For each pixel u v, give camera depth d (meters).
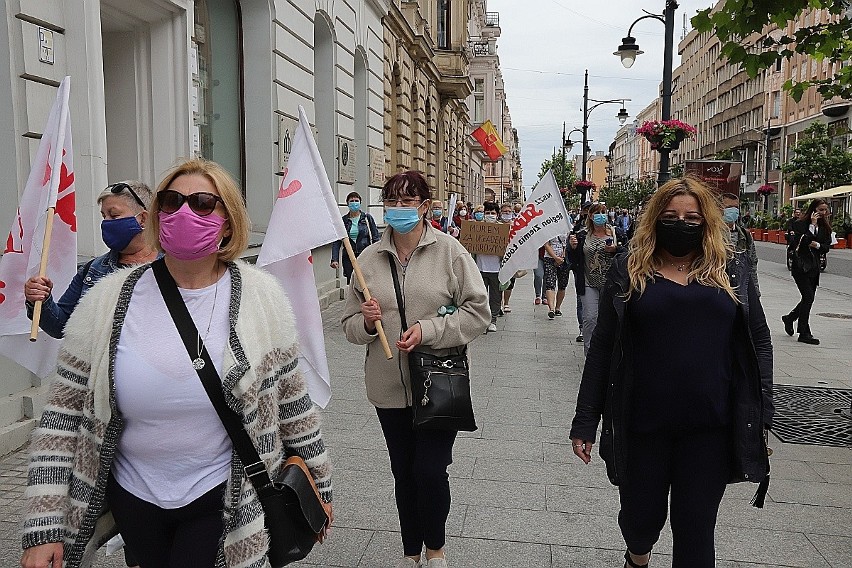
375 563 3.71
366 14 16.30
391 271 3.52
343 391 7.12
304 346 3.46
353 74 15.34
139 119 8.48
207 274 2.26
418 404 3.28
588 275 8.12
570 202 50.19
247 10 10.73
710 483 2.83
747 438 2.80
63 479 2.13
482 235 11.16
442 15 28.97
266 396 2.23
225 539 2.15
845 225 38.81
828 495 4.71
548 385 7.59
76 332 2.18
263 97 10.91
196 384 2.11
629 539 3.01
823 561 3.80
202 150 9.68
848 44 8.13
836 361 9.06
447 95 29.36
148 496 2.16
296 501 2.25
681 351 2.79
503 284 10.82
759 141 66.50
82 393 2.17
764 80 67.94
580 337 10.02
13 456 5.04
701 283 2.84
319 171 3.39
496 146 31.00
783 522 4.28
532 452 5.45
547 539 4.00
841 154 42.00
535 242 10.30
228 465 2.21
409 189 3.42
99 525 2.28
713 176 9.62
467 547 3.90
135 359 2.11
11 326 3.56
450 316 3.40
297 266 3.44
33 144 5.61
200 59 9.59
